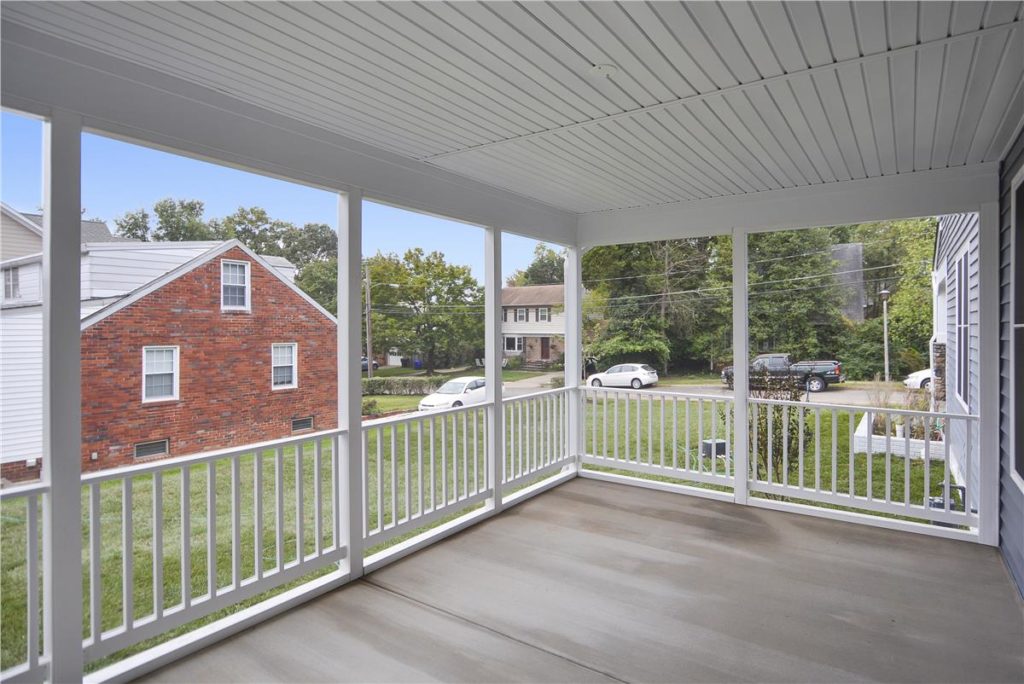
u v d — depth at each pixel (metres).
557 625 2.79
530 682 2.33
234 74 2.46
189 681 2.34
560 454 5.51
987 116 2.88
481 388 7.03
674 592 3.14
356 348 3.35
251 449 2.84
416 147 3.47
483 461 4.54
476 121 3.00
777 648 2.58
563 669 2.43
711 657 2.51
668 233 5.03
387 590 3.19
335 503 3.28
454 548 3.81
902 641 2.62
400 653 2.55
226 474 4.14
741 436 4.71
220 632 2.65
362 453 3.40
